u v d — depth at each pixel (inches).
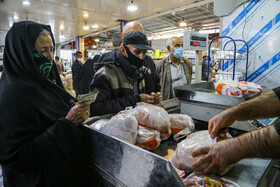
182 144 30.9
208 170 25.7
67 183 34.7
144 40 52.5
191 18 339.0
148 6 254.1
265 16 84.1
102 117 42.2
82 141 32.5
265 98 32.6
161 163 19.6
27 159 31.5
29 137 32.6
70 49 756.6
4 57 36.7
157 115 37.2
